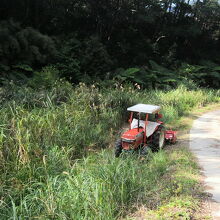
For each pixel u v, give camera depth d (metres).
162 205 4.48
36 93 10.01
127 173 5.25
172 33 30.89
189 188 5.09
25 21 21.31
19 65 17.05
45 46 18.72
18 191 4.73
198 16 34.50
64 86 12.30
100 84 17.84
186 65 27.41
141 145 7.22
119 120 10.69
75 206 4.10
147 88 21.53
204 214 4.24
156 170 5.94
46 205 4.09
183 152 7.35
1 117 6.74
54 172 5.46
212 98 19.19
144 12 27.23
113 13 25.53
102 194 4.36
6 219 4.10
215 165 6.45
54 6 23.25
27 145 5.62
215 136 9.45
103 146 8.33
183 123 11.57
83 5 25.52
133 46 27.52
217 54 34.28
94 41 21.59
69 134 7.57
